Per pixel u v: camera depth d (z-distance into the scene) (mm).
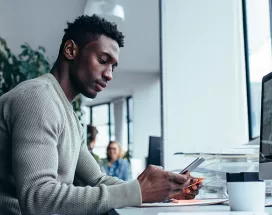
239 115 2951
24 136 1262
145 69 7883
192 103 2975
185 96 2980
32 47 6418
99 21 1532
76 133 1515
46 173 1240
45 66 5426
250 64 2973
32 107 1295
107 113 9461
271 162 1179
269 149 1205
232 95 2973
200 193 1820
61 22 6188
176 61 3008
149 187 1257
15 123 1293
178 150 2912
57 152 1328
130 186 1250
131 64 7598
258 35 2949
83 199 1213
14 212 1383
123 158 5602
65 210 1213
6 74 4945
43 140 1267
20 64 5043
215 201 1470
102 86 1536
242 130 2934
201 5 3045
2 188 1382
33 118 1279
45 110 1300
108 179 1737
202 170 1871
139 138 8219
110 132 9320
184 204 1386
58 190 1223
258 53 2930
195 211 1138
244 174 1135
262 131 1294
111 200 1222
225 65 3000
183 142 2930
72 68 1524
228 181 1153
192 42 3027
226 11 3039
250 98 2953
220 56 3010
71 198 1213
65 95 1486
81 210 1212
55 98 1382
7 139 1349
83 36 1513
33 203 1213
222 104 2967
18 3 6012
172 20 3039
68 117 1458
